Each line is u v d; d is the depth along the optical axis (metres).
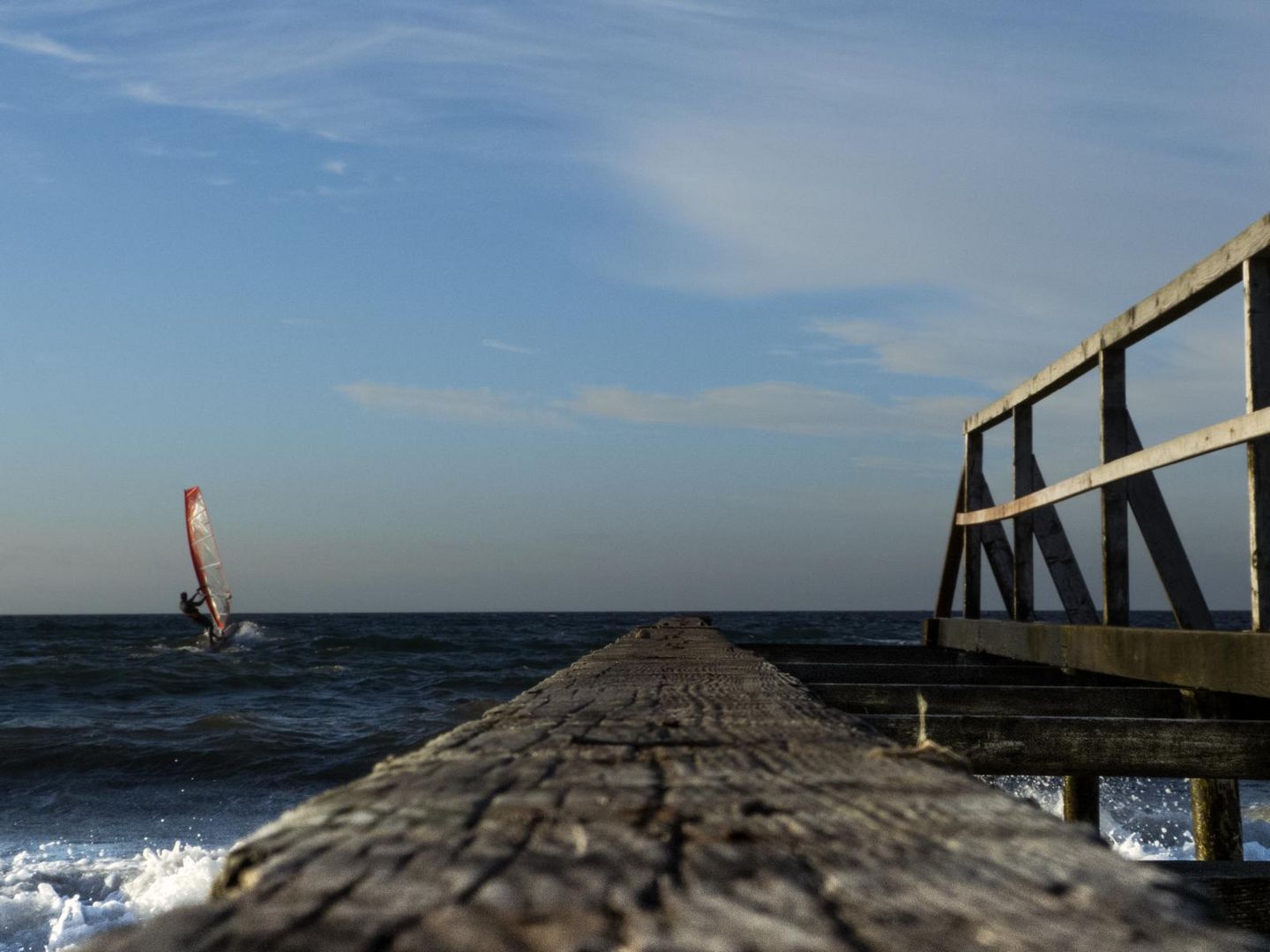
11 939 9.41
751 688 2.54
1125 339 5.80
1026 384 7.50
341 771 18.09
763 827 0.91
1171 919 0.63
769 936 0.59
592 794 1.07
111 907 10.14
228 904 0.64
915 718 3.65
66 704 27.94
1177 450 4.80
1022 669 6.55
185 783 17.25
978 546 9.12
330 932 0.58
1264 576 4.33
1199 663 4.61
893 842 0.85
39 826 13.96
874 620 114.94
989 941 0.58
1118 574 5.91
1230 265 4.59
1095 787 6.02
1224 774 3.61
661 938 0.58
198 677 35.16
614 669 3.28
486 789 1.10
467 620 131.25
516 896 0.67
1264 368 4.44
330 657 46.47
